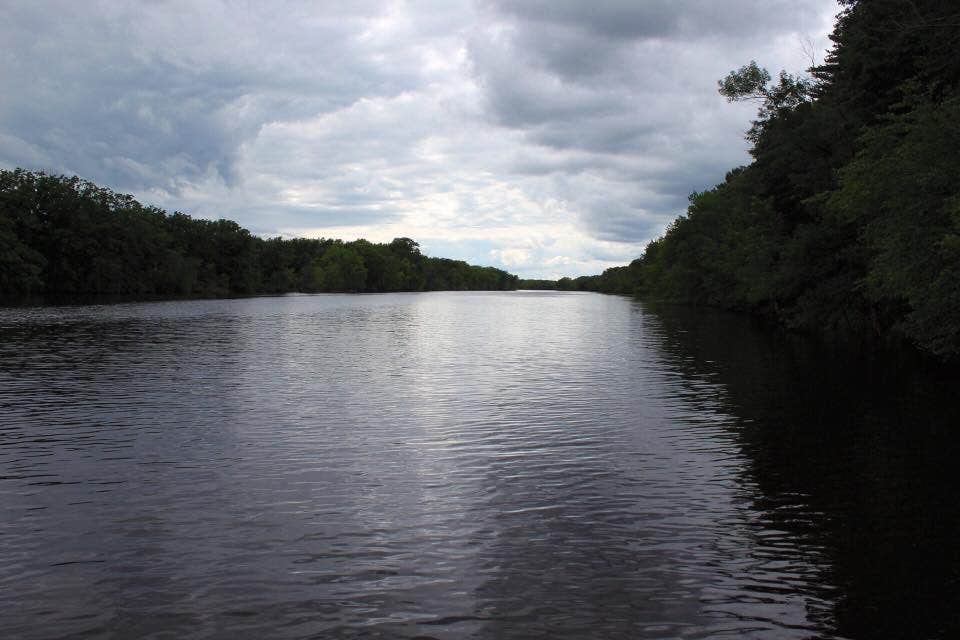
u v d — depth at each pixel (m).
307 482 14.05
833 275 43.25
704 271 96.44
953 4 29.48
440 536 11.29
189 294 160.12
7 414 20.55
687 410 21.48
